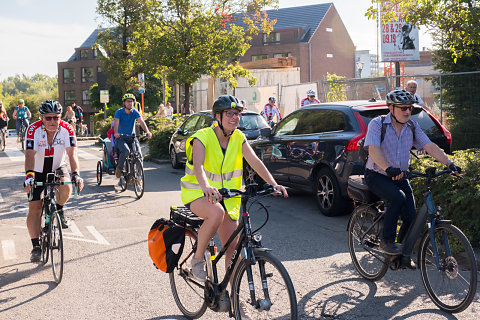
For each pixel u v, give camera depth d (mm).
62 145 5645
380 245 4777
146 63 24844
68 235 7176
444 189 6051
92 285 5141
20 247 6621
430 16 11719
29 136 5523
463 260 4289
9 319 4340
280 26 64250
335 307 4461
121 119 10375
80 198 10047
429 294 4527
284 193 3623
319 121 8289
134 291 4953
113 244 6656
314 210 8438
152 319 4309
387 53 13156
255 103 24953
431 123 7703
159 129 16719
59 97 79062
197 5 23750
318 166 8117
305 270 5457
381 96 14805
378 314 4297
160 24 23828
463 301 4164
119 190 10945
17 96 97188
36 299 4793
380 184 4727
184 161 13953
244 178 10219
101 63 32469
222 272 4023
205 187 3566
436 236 4453
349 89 15758
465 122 14164
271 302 3445
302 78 61469
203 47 23359
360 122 7488
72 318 4344
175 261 4164
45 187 5633
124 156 10164
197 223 4035
